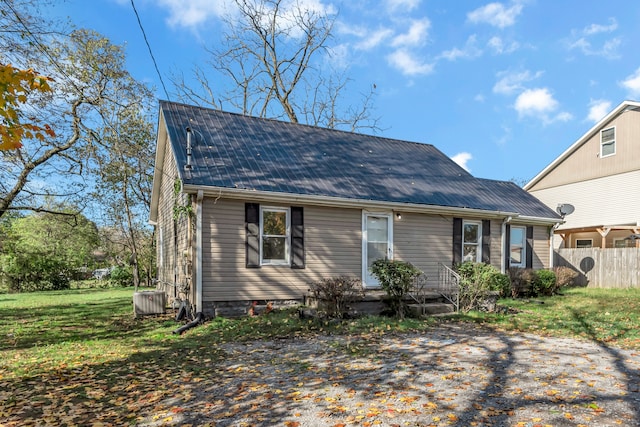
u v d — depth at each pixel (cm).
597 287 1502
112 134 1472
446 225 1155
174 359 570
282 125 1301
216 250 872
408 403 375
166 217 1309
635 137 1723
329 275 981
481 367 493
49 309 1190
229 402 395
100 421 360
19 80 340
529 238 1378
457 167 1485
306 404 380
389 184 1131
